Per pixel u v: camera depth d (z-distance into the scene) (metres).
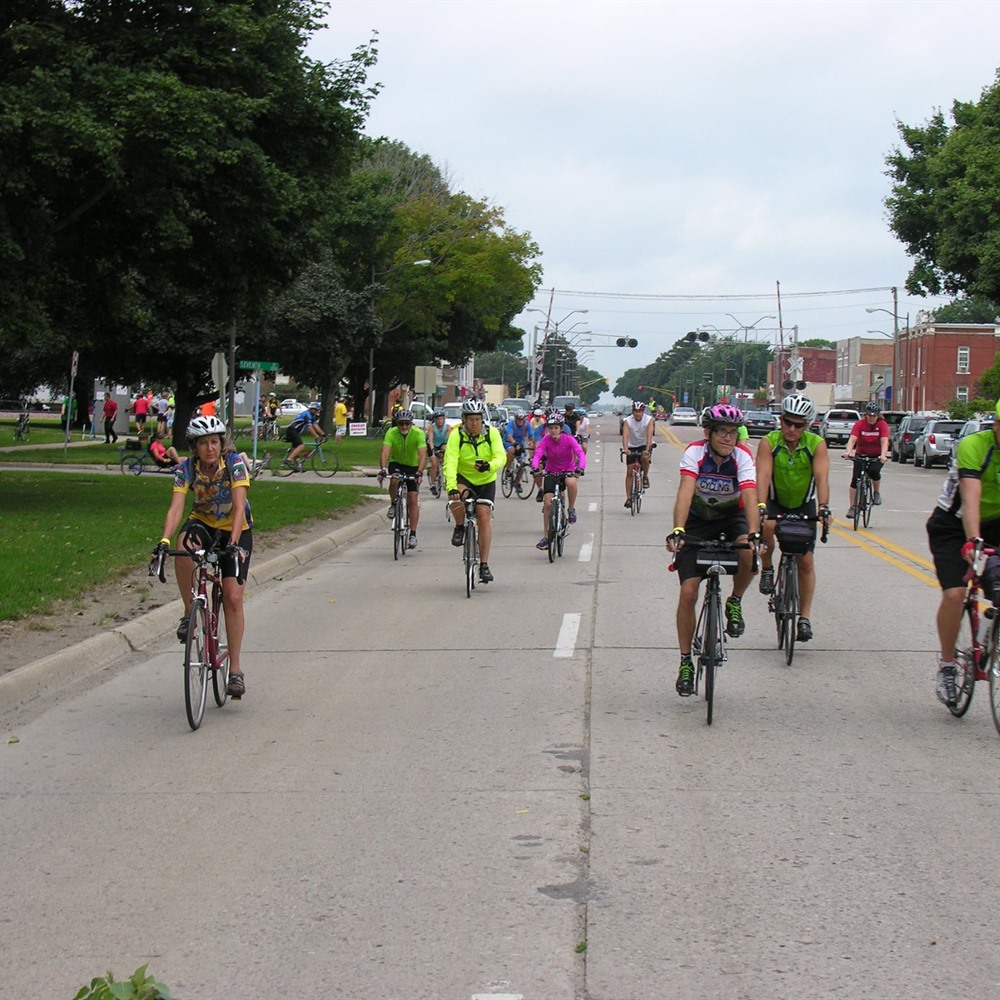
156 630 11.66
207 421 8.40
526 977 4.48
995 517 8.03
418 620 12.52
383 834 6.05
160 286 25.72
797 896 5.21
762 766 7.18
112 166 18.83
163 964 4.65
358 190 57.38
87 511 20.64
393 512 18.28
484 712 8.57
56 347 42.53
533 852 5.77
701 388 180.75
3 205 19.55
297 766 7.30
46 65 19.66
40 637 10.66
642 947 4.72
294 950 4.75
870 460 21.64
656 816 6.28
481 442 14.34
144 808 6.54
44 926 5.04
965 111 47.34
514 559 17.59
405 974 4.52
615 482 34.56
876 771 7.08
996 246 38.50
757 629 11.88
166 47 20.92
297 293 53.44
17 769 7.34
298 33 22.89
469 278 64.38
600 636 11.48
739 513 8.47
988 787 6.77
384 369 71.75
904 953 4.65
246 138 21.83
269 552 17.25
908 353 97.94
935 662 10.28
